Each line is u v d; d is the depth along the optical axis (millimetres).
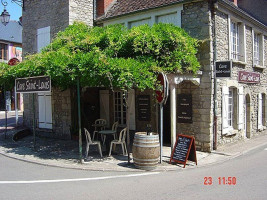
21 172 6961
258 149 10258
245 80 11883
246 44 12359
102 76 7418
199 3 9617
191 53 8688
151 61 7887
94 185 5863
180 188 5633
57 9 12719
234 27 11609
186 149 7586
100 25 12906
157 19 10906
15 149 9922
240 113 11516
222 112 10227
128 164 7645
